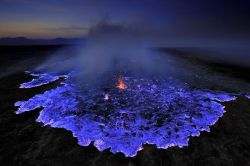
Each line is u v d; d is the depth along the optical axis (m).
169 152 7.50
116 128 9.09
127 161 7.01
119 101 12.04
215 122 9.73
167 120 9.88
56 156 7.21
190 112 10.74
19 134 8.55
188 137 8.47
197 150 7.63
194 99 12.53
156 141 8.16
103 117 10.05
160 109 11.06
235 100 12.54
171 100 12.34
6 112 10.43
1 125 9.23
